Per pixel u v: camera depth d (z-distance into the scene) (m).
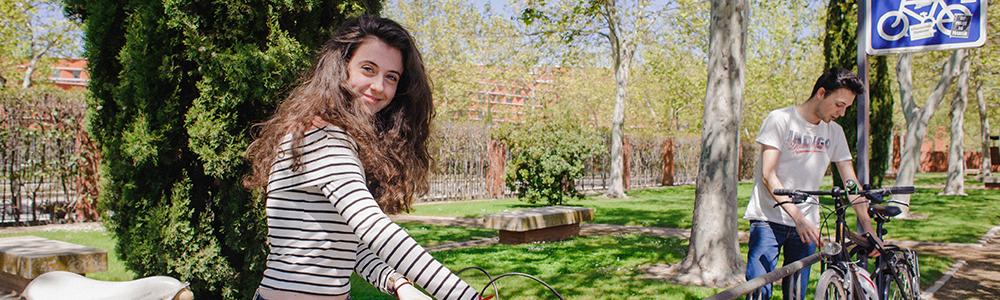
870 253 4.50
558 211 11.89
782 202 4.07
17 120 13.52
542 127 18.08
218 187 5.18
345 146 1.60
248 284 5.28
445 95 32.66
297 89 1.76
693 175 36.09
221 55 4.86
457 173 22.94
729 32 7.72
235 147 4.98
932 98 16.28
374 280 1.91
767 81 32.06
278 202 1.63
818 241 3.99
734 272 7.71
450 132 22.56
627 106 40.88
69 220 14.35
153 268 5.09
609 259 9.21
